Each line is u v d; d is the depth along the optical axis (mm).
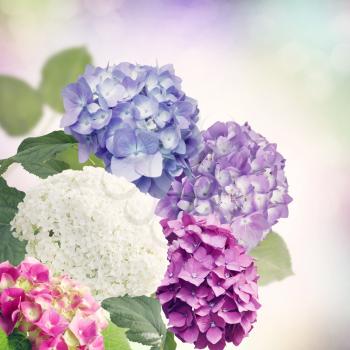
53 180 1375
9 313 1201
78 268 1341
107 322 1255
